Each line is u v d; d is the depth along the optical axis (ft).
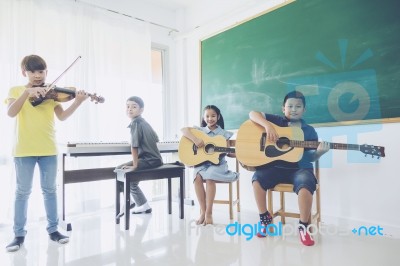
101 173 8.05
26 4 7.64
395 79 5.88
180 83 11.31
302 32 7.40
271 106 8.08
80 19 8.65
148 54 10.28
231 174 7.23
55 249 5.63
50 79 8.03
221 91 9.55
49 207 6.14
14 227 5.81
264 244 5.70
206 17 10.39
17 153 5.69
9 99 5.80
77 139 8.40
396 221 5.90
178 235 6.36
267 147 6.18
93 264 4.91
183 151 7.39
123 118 9.50
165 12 11.25
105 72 9.18
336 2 6.77
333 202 6.83
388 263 4.73
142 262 4.96
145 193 10.13
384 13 6.03
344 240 5.84
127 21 9.85
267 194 6.92
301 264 4.74
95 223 7.48
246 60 8.77
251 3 8.57
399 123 5.89
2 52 7.30
